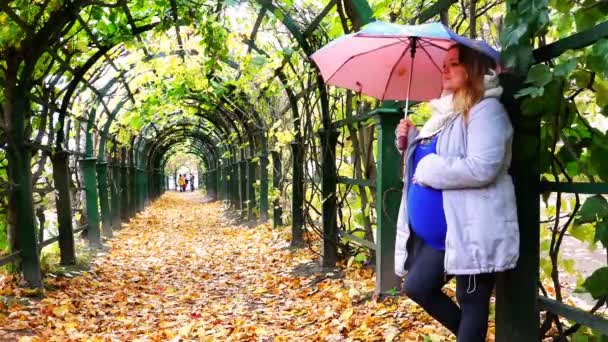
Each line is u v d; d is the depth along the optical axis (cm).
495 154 187
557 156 209
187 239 1088
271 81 713
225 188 2053
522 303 215
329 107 588
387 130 407
